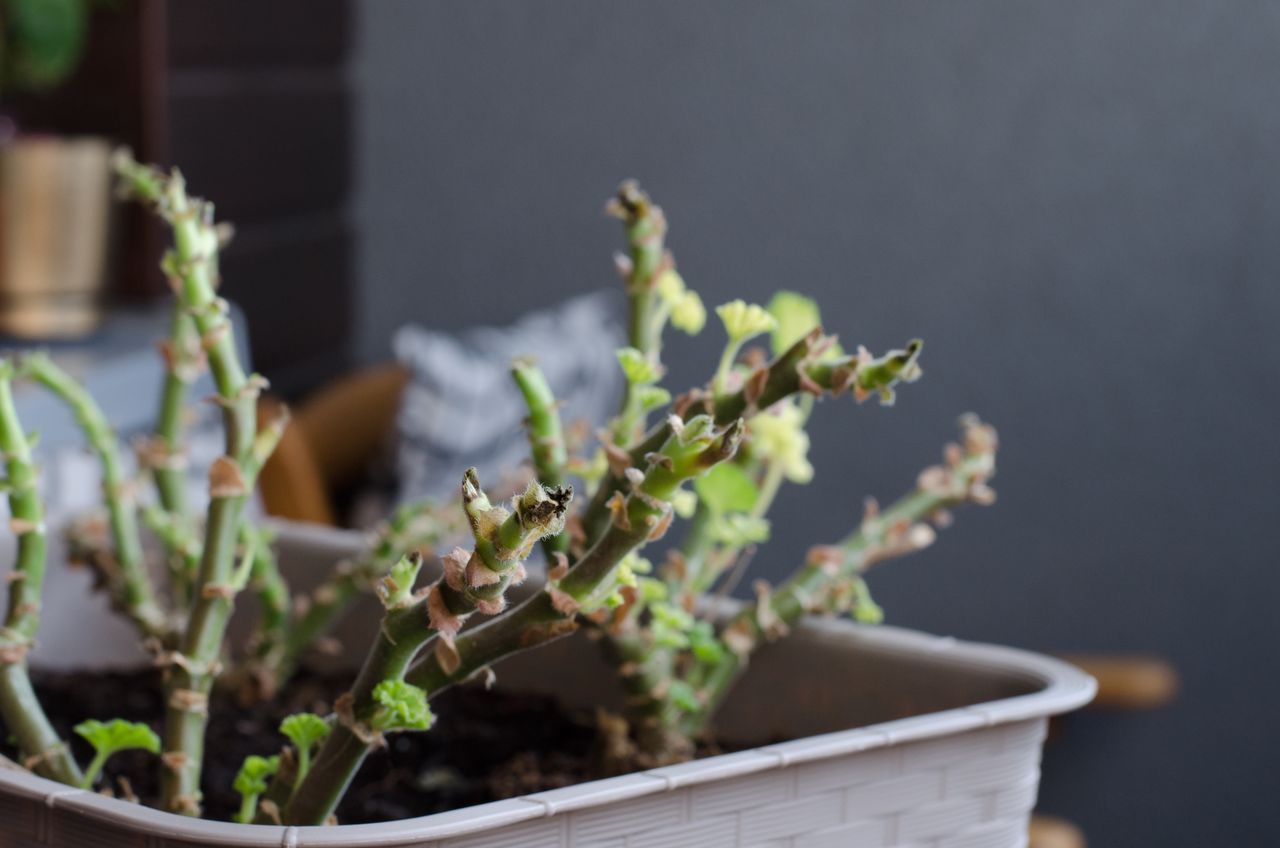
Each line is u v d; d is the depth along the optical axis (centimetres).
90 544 73
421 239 285
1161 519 263
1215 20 252
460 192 283
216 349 51
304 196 259
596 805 41
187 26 211
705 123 274
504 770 61
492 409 200
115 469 70
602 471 56
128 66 201
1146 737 263
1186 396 260
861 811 47
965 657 57
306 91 258
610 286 281
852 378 45
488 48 279
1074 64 258
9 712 52
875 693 59
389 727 43
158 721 70
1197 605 263
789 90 270
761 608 59
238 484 51
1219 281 257
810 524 277
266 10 238
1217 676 263
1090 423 264
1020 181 263
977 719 48
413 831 37
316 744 61
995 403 268
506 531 34
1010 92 262
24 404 129
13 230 169
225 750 65
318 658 76
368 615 75
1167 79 255
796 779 45
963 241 266
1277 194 253
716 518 59
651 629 57
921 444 272
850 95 268
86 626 78
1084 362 263
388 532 71
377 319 287
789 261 273
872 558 62
